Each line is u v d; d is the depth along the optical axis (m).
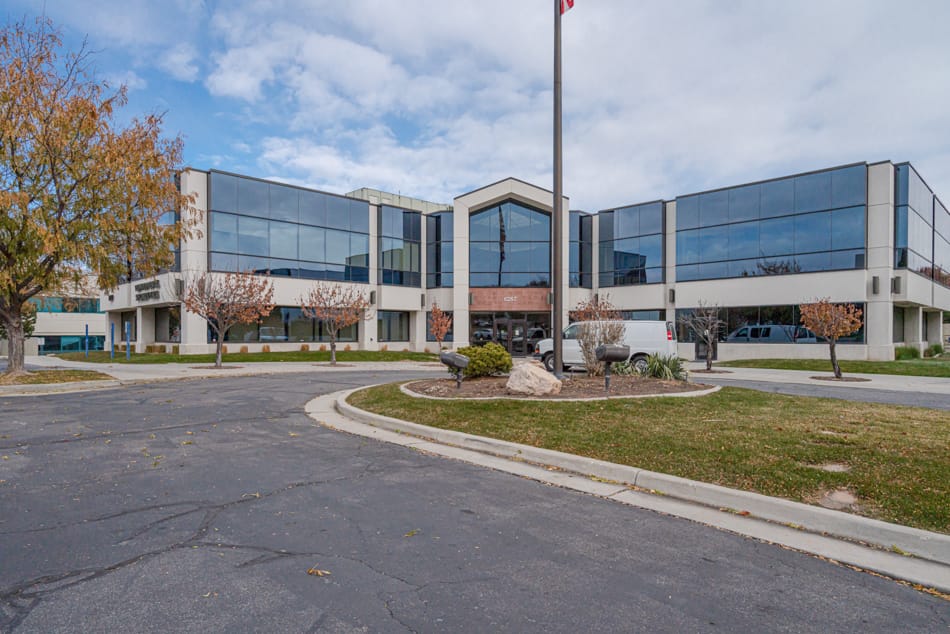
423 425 8.88
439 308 32.59
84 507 5.14
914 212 24.53
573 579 3.80
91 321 51.12
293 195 29.03
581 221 33.53
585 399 9.88
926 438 6.78
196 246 25.84
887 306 23.14
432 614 3.30
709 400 9.92
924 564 4.11
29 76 15.02
